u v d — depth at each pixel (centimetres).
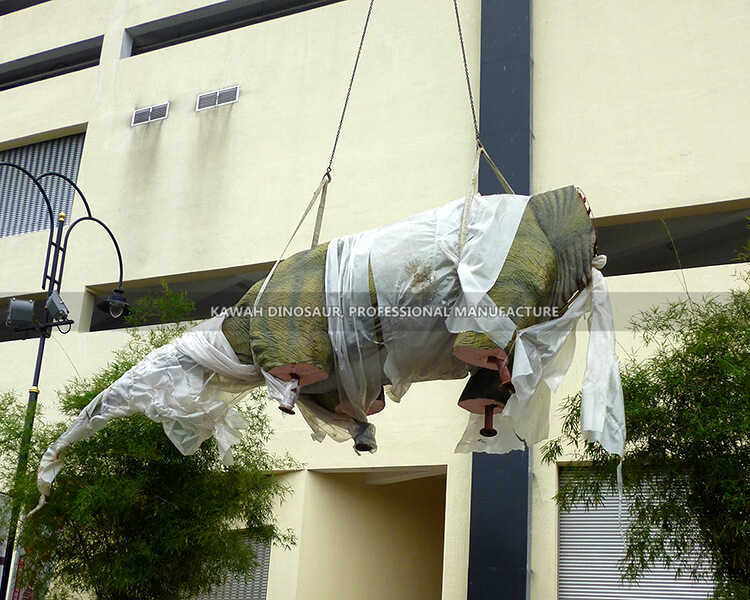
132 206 1578
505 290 660
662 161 1219
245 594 1288
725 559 838
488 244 675
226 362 770
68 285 1580
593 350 701
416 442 1238
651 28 1291
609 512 1108
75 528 1046
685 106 1233
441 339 700
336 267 725
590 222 704
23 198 1745
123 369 1122
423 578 1402
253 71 1570
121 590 1047
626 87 1275
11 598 1198
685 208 1189
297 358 710
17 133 1773
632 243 1272
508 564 1095
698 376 842
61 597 1092
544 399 723
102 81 1719
